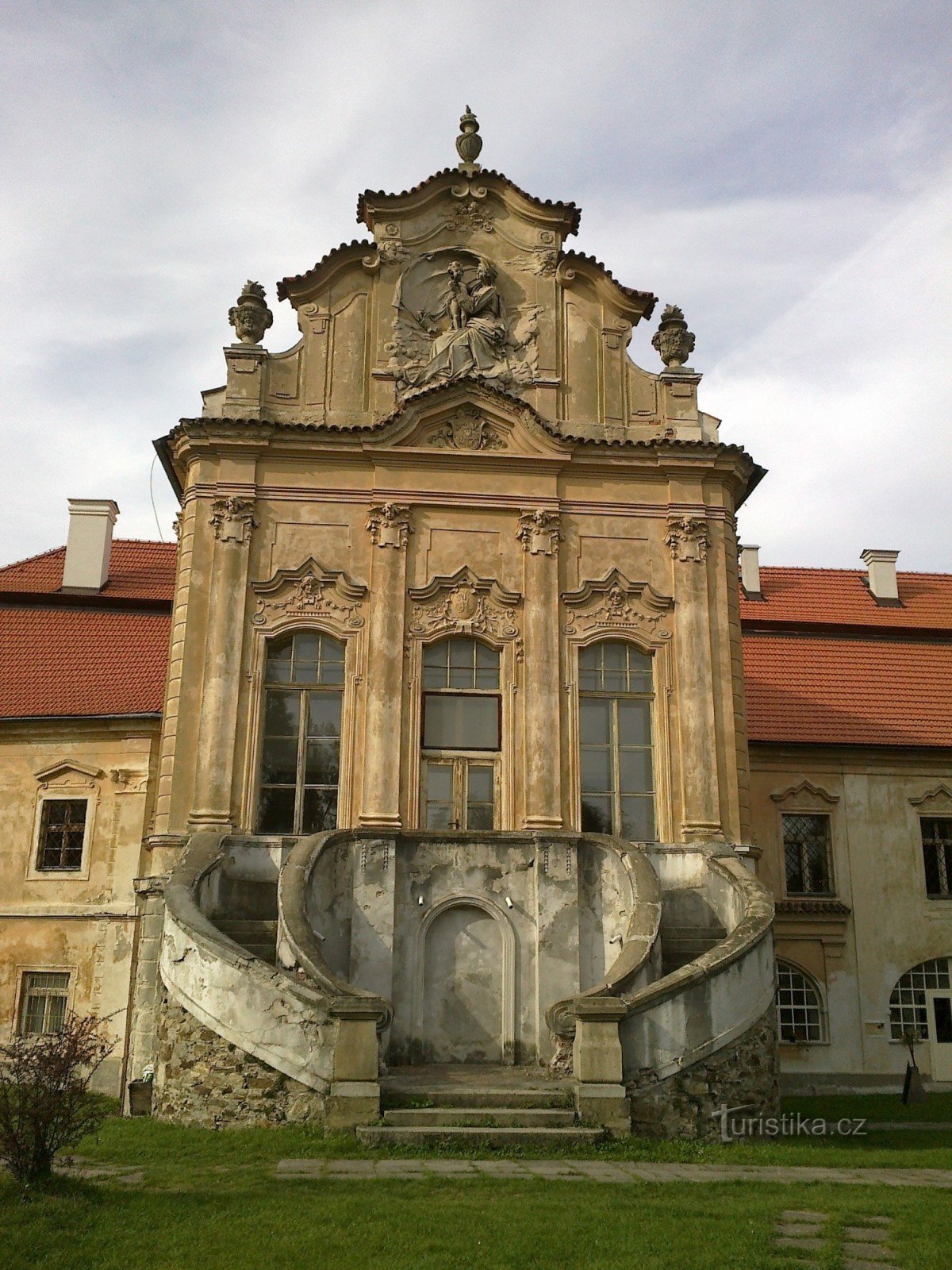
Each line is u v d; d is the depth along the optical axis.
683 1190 12.00
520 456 22.14
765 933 17.56
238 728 20.55
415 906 18.81
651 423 23.12
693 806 20.86
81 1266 8.99
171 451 22.53
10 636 29.00
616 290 23.52
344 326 23.02
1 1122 11.16
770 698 30.00
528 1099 15.10
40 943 24.44
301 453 21.95
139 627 29.25
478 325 23.14
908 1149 15.65
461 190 23.83
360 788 20.48
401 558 21.55
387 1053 18.03
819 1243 9.92
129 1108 17.34
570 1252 9.48
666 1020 15.83
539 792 20.61
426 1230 10.02
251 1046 15.40
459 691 21.23
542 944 18.70
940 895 28.16
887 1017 27.00
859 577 35.62
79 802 25.44
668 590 22.09
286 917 16.84
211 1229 9.93
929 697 30.55
